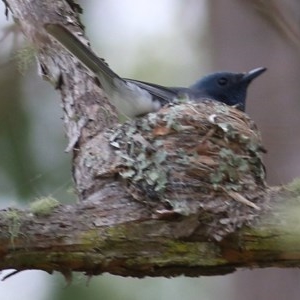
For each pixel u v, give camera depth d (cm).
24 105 1145
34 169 1180
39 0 992
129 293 1312
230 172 869
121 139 916
